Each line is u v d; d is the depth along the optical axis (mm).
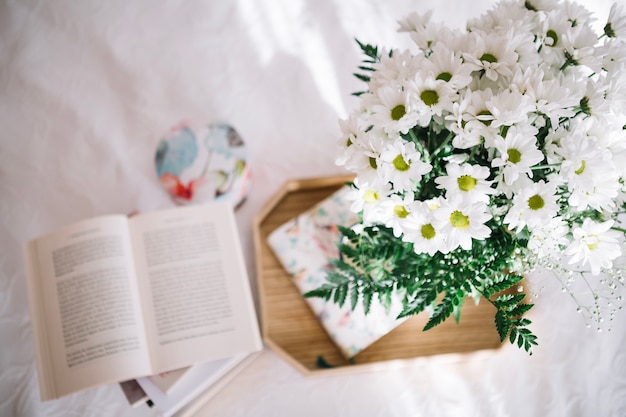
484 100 553
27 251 798
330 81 1035
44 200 970
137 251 799
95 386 736
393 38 1062
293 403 850
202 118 1010
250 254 929
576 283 888
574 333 875
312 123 1010
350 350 823
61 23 1068
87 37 1062
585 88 569
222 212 824
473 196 548
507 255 615
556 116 542
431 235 585
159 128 1015
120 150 1000
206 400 848
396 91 572
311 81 1033
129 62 1050
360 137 582
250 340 768
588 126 555
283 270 893
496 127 542
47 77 1041
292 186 914
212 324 772
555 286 880
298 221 894
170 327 770
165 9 1080
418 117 554
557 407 846
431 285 631
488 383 858
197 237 808
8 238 945
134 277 789
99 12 1074
